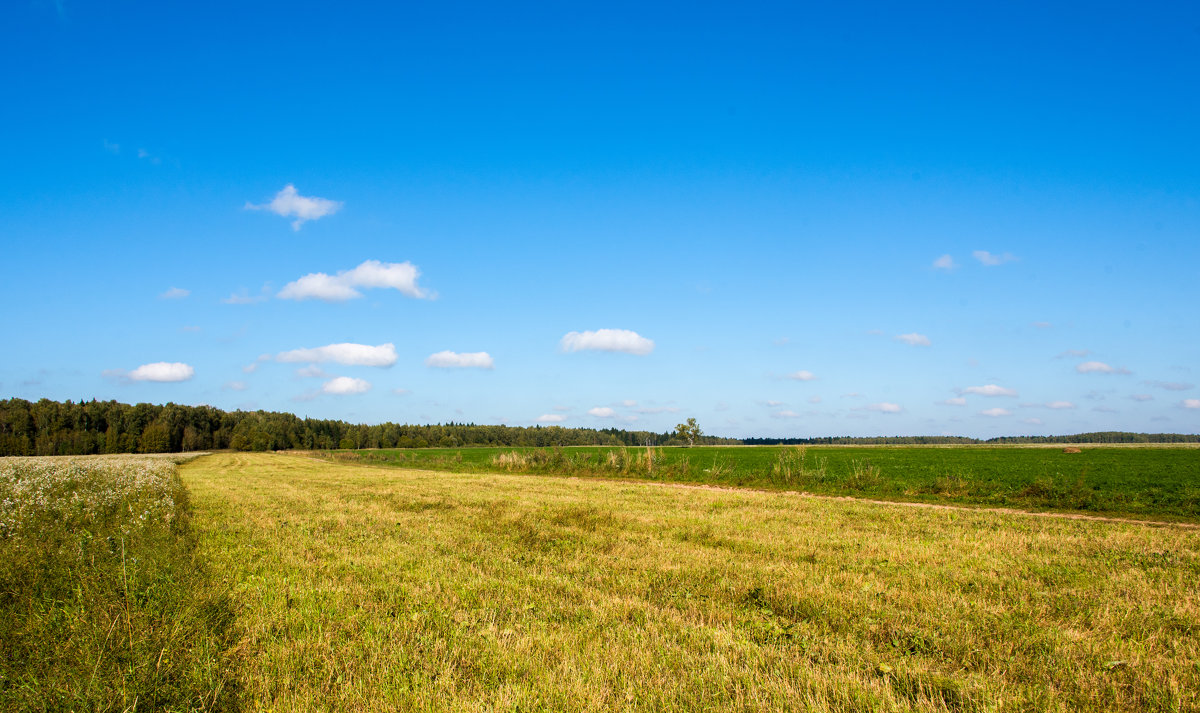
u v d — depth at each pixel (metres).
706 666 5.52
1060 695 5.01
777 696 4.89
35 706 4.42
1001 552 10.94
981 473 34.47
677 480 32.66
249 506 18.55
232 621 6.67
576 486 27.23
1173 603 7.62
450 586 8.43
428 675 5.27
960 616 7.06
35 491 16.89
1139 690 5.08
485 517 15.61
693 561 10.10
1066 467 39.19
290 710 4.64
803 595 7.92
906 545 11.56
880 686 5.12
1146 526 15.98
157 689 4.65
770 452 69.12
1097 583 8.60
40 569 7.61
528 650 5.91
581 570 9.48
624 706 4.77
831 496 24.22
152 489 20.47
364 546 11.49
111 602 6.32
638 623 6.84
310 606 7.35
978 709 4.75
